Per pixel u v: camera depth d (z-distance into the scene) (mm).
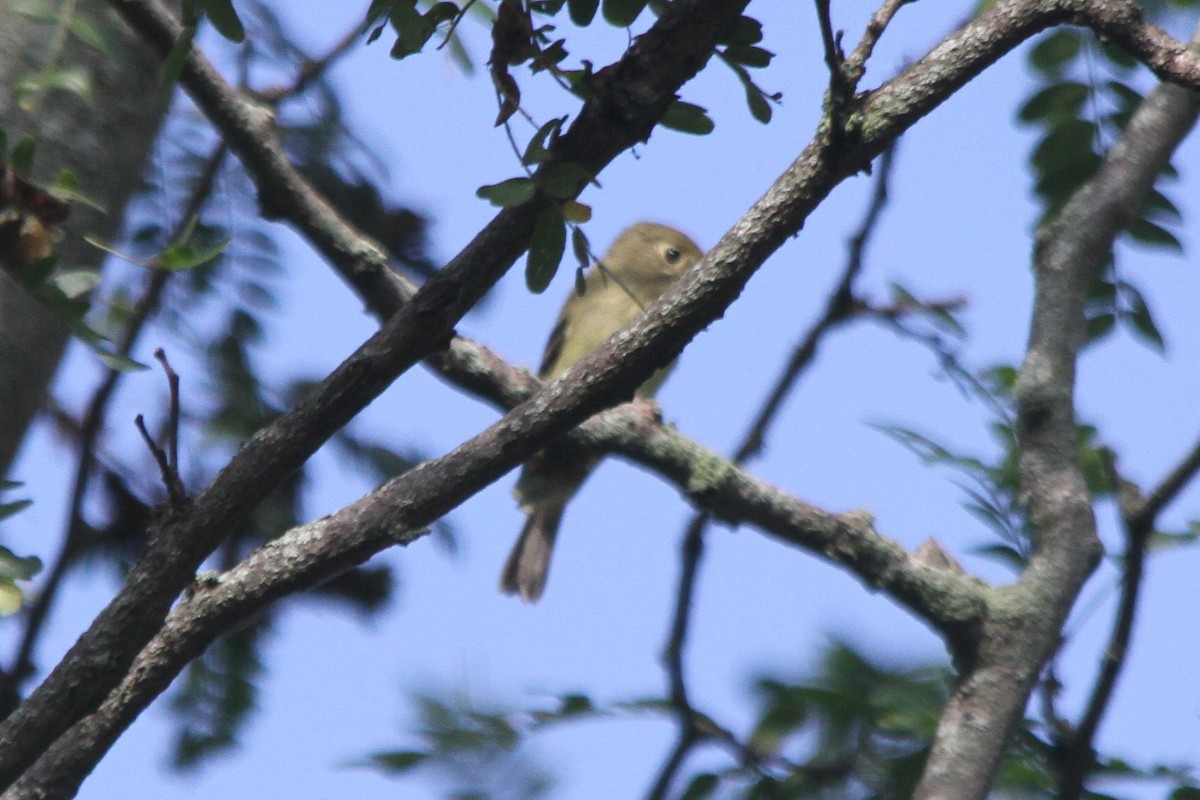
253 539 8891
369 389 5367
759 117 5645
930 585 7930
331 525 5664
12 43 7891
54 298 5180
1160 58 5586
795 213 5395
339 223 7949
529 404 5594
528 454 5605
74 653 5336
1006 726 7582
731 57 5551
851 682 7637
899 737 7582
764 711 7605
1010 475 8586
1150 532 8219
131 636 5324
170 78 5570
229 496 5348
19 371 7773
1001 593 8031
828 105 5422
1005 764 7848
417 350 5371
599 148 5305
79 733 5539
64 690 5277
